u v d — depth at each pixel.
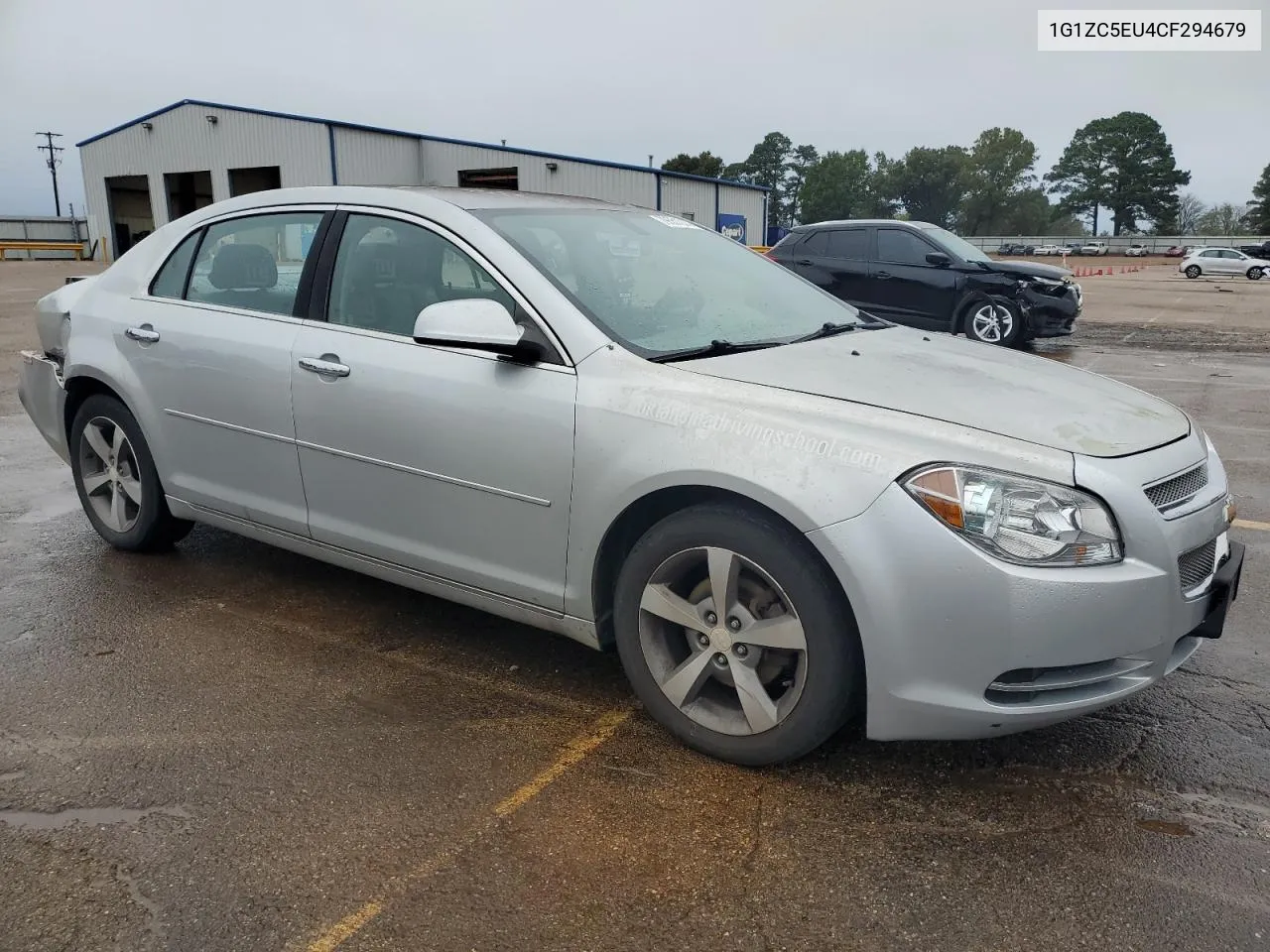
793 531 2.65
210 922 2.24
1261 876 2.42
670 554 2.85
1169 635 2.59
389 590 4.25
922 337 3.69
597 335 3.02
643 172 37.25
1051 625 2.43
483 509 3.18
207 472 4.03
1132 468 2.58
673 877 2.41
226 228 4.05
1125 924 2.25
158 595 4.17
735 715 2.89
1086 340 14.73
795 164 139.62
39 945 2.17
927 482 2.49
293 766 2.88
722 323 3.39
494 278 3.21
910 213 131.00
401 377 3.30
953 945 2.19
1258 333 15.91
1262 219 108.62
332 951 2.16
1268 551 4.78
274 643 3.72
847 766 2.90
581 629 3.12
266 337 3.71
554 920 2.26
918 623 2.50
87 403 4.50
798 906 2.31
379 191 3.64
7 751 2.96
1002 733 2.60
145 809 2.67
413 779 2.81
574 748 2.99
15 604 4.06
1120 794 2.77
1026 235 126.06
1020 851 2.51
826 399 2.74
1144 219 126.19
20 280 28.45
